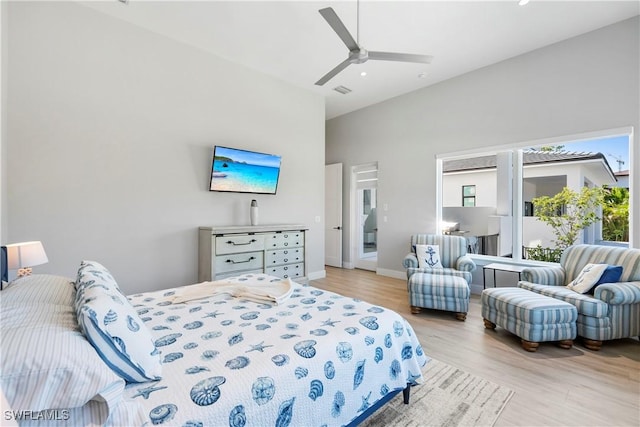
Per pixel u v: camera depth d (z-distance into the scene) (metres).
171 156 3.44
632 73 3.12
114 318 1.01
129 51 3.13
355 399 1.36
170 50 3.42
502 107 4.04
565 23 3.21
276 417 1.07
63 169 2.76
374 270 5.92
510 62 3.96
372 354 1.48
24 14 2.56
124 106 3.10
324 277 5.31
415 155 5.04
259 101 4.30
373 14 3.01
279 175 4.58
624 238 3.27
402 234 5.23
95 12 2.92
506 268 3.51
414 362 1.71
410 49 3.70
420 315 3.42
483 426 1.61
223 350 1.28
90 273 1.38
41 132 2.64
